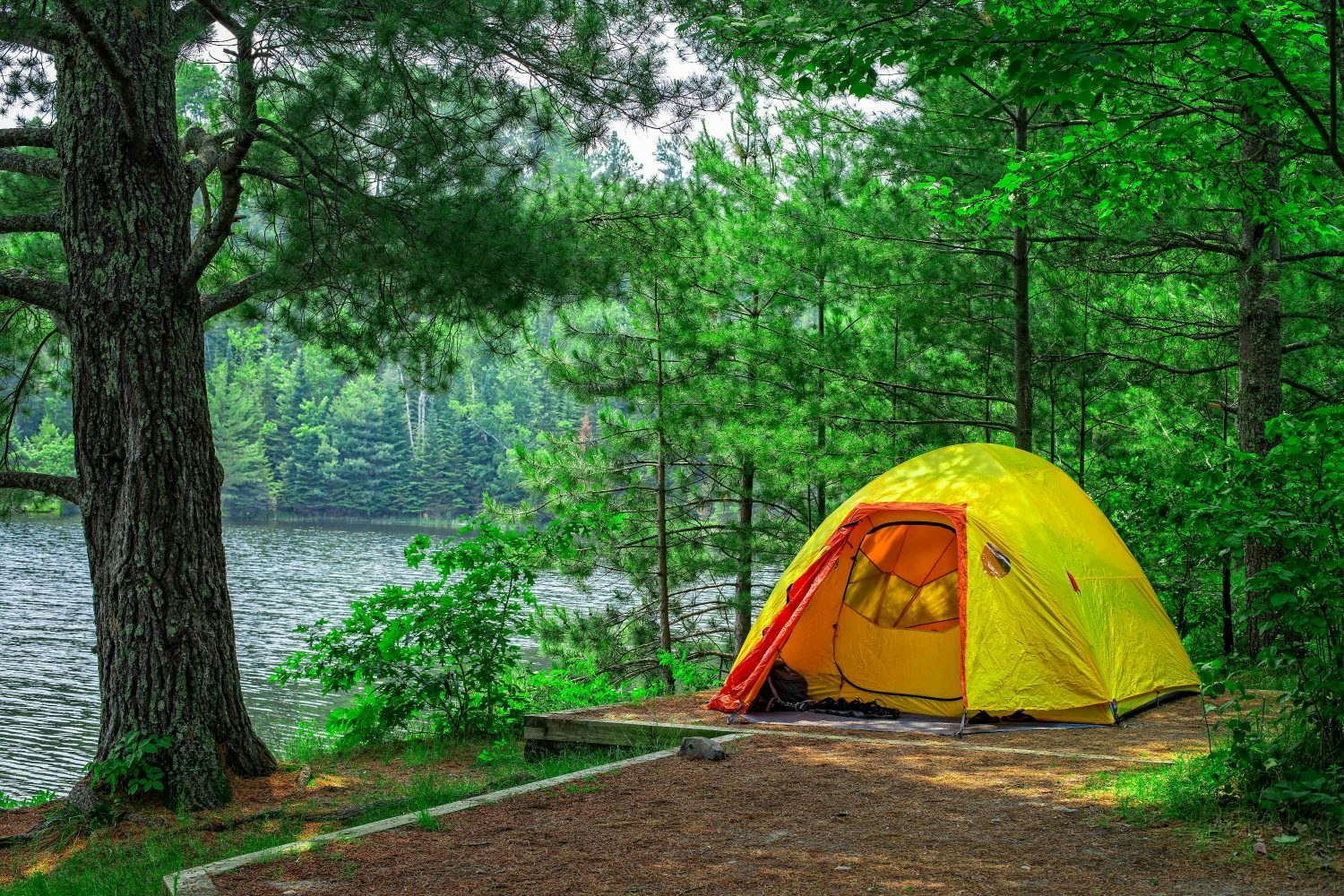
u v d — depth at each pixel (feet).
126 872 20.58
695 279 53.57
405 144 26.73
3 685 77.41
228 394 254.27
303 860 16.88
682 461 57.11
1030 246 44.80
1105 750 24.14
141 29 27.43
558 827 18.38
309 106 24.62
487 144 28.07
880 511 30.99
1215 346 47.01
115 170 27.14
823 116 46.32
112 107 27.20
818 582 30.58
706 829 18.13
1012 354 47.65
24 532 195.42
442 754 31.94
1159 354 47.26
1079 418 52.60
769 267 49.78
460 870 16.21
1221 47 22.81
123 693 26.61
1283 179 33.06
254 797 26.78
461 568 34.83
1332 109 19.29
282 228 29.86
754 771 22.36
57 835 24.82
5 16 23.58
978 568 29.07
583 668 54.65
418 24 23.76
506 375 259.39
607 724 27.78
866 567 32.14
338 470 255.29
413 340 33.30
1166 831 17.01
